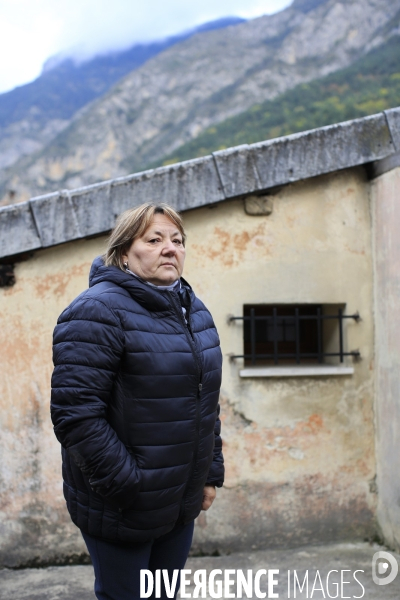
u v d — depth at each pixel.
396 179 3.13
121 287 1.86
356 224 3.50
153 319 1.86
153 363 1.79
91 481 1.75
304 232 3.45
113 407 1.82
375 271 3.46
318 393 3.44
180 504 1.93
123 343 1.78
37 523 3.23
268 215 3.43
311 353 3.78
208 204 3.29
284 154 3.33
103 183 3.21
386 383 3.30
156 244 1.93
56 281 3.27
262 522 3.39
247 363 3.72
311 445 3.43
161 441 1.81
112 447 1.72
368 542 3.45
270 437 3.41
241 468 3.38
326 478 3.44
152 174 3.23
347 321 3.47
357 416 3.47
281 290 3.43
